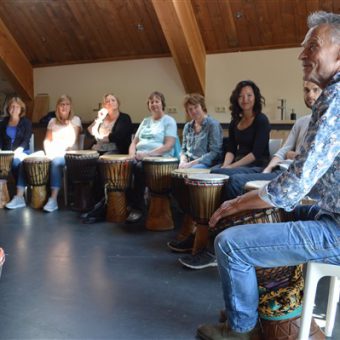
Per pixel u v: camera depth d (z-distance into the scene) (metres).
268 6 4.79
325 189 1.35
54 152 4.30
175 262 2.58
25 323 1.79
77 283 2.23
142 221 3.65
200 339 1.66
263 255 1.36
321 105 1.25
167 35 4.80
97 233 3.25
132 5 5.16
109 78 6.21
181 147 3.97
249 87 2.99
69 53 6.21
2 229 3.35
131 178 3.67
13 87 6.38
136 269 2.45
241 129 3.09
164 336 1.69
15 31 5.88
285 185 1.28
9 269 2.43
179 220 3.72
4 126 4.51
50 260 2.60
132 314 1.88
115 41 5.82
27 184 4.30
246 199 1.41
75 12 5.43
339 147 1.24
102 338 1.67
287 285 1.54
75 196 4.07
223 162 3.36
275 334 1.52
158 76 5.94
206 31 5.30
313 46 1.33
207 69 5.64
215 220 1.53
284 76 5.28
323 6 4.61
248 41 5.34
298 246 1.33
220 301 2.01
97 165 3.99
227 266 1.39
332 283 1.67
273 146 3.13
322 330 1.73
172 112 5.92
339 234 1.31
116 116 4.18
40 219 3.70
